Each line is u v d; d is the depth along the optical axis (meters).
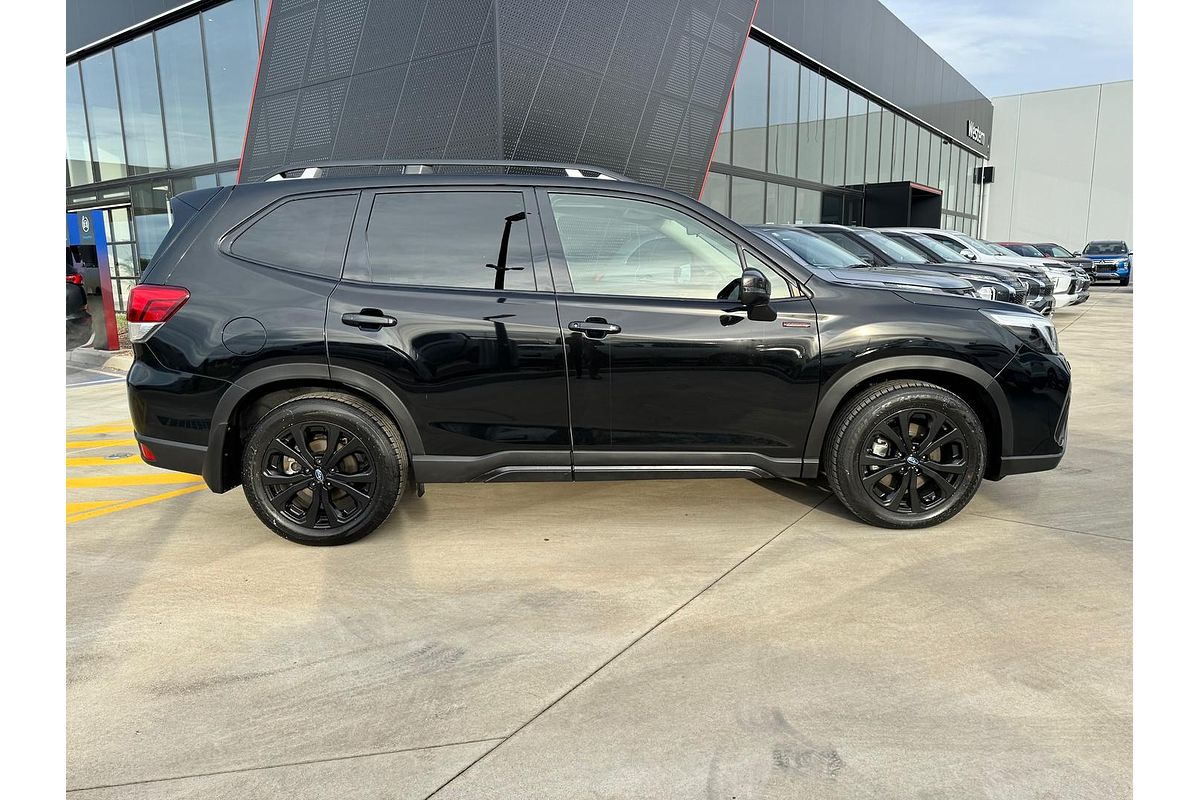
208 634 2.65
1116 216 34.06
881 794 1.82
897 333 3.35
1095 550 3.27
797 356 3.35
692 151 12.40
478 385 3.29
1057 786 1.83
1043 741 2.00
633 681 2.32
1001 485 4.21
